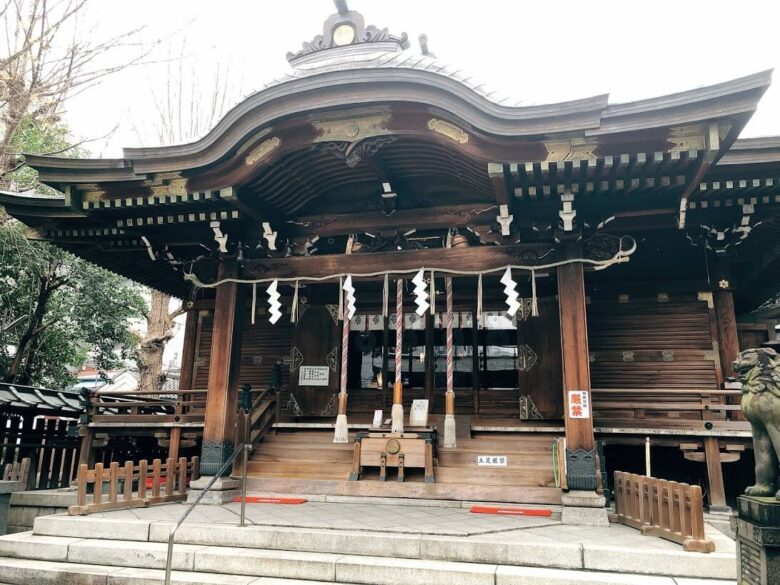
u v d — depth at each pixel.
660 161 7.35
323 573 5.85
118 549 6.47
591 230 8.66
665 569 5.51
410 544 6.12
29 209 10.29
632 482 7.27
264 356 13.23
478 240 9.88
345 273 9.44
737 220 8.85
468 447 9.73
